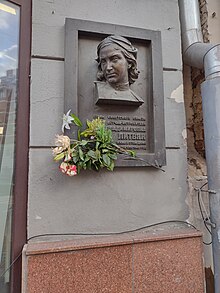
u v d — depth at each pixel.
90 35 2.22
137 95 2.24
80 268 1.87
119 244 1.96
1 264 1.90
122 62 2.09
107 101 2.12
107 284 1.92
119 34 2.27
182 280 2.08
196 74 2.95
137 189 2.21
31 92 2.07
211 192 2.09
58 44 2.16
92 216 2.08
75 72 2.11
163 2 2.52
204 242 2.38
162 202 2.26
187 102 2.97
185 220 2.30
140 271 1.99
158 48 2.36
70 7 2.24
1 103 2.00
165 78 2.40
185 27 2.65
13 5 2.11
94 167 2.06
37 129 2.04
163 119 2.28
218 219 2.05
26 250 1.78
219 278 2.03
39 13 2.16
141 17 2.43
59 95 2.11
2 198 1.94
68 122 1.98
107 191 2.13
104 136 2.02
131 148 2.22
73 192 2.06
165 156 2.25
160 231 2.20
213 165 2.09
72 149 1.93
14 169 1.98
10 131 2.00
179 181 2.33
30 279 1.76
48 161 2.04
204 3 2.94
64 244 1.89
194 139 2.96
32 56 2.10
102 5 2.33
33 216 1.96
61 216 2.02
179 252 2.10
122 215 2.15
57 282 1.82
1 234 1.92
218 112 2.08
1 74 2.03
